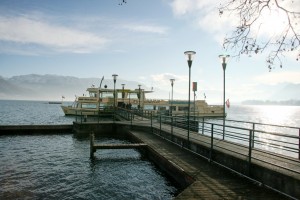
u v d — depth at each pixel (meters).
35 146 25.44
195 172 11.88
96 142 27.80
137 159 19.80
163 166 15.19
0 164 18.59
